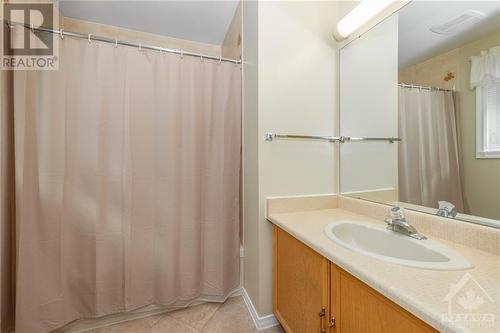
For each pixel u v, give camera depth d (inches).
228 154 66.4
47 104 51.3
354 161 58.6
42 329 50.5
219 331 55.5
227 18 81.9
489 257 30.5
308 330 41.5
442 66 39.7
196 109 63.1
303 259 43.1
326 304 36.3
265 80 55.5
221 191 65.8
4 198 47.4
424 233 40.0
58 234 52.4
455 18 37.7
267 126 55.9
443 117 39.5
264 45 55.5
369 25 53.6
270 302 57.3
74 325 55.8
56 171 52.0
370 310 28.1
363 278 26.8
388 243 40.9
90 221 55.9
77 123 54.4
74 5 73.6
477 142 34.9
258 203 55.9
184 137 63.1
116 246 57.8
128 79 57.2
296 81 58.6
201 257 65.1
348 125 60.2
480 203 34.3
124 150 57.9
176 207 61.2
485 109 33.9
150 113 59.3
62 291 53.0
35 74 50.3
